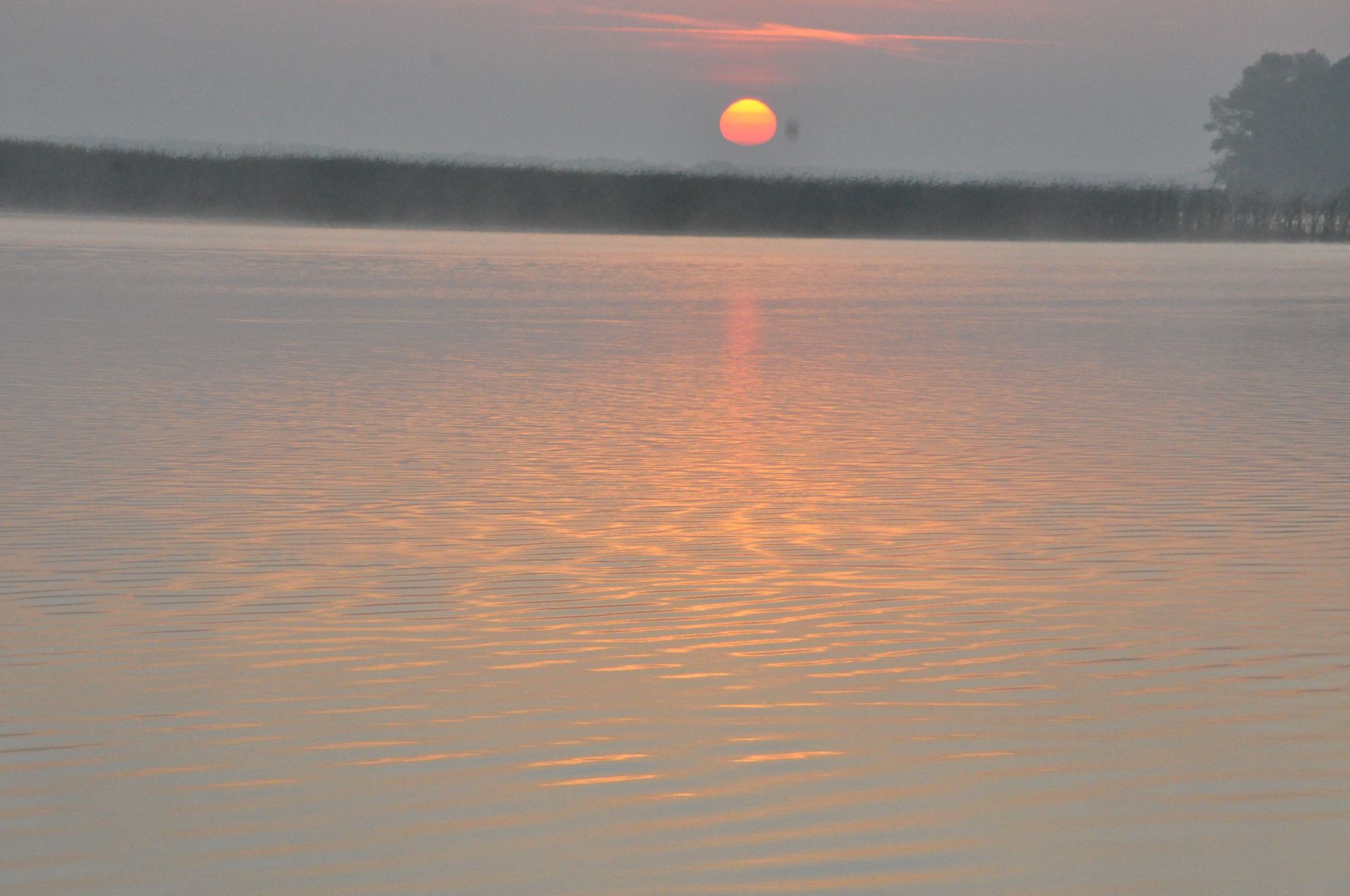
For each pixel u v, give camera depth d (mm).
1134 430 21719
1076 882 7426
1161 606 12383
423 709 9805
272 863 7562
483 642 11289
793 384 26781
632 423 22078
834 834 7938
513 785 8547
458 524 15258
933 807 8273
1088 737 9336
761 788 8523
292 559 13766
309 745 9141
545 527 15164
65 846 7730
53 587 12695
